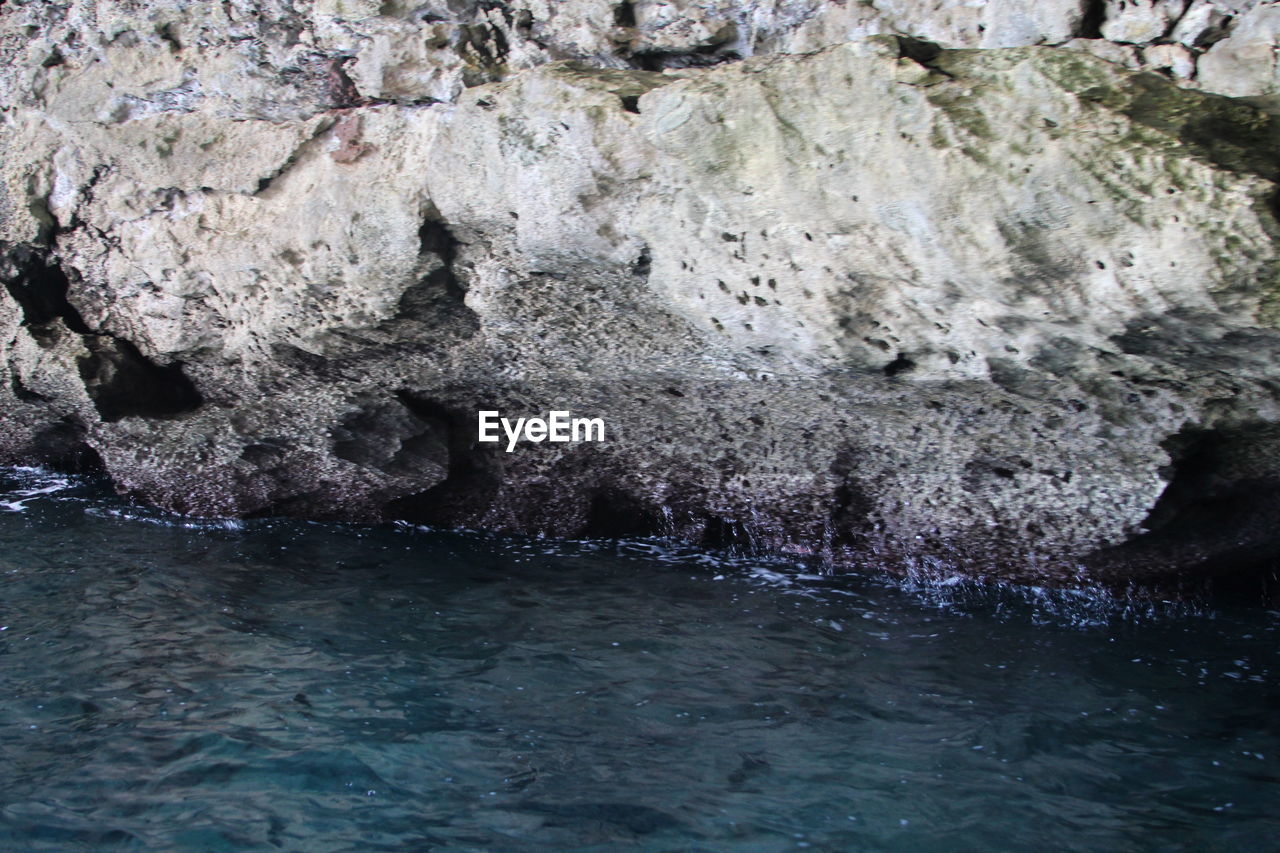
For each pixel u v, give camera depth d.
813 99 4.06
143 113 5.85
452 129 4.87
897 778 3.78
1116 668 4.70
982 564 5.74
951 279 4.14
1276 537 5.24
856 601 5.54
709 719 4.21
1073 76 3.71
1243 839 3.43
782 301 4.66
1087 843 3.40
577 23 5.02
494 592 5.59
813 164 4.15
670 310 5.04
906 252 4.18
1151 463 4.90
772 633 5.08
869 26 4.56
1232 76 3.83
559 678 4.56
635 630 5.10
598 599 5.51
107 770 3.73
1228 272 3.50
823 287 4.51
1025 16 4.17
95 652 4.68
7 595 5.27
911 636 5.06
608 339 5.43
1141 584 5.48
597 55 5.06
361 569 5.87
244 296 5.93
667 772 3.81
